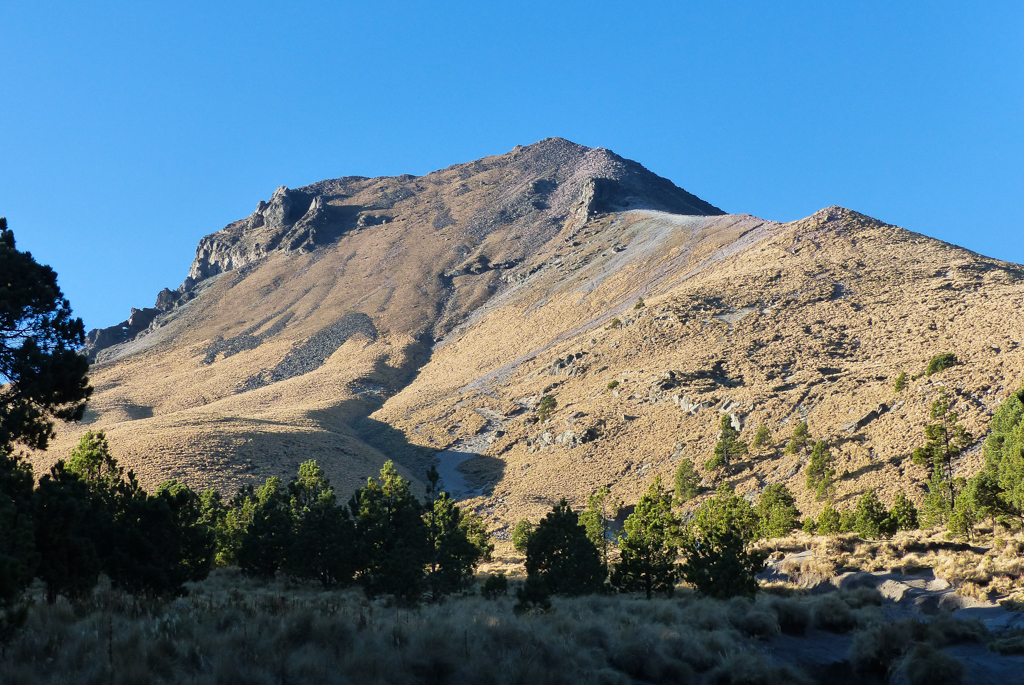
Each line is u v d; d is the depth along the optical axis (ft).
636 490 335.88
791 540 160.15
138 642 42.75
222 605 59.52
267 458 415.44
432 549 129.39
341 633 47.96
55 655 40.83
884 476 225.15
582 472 377.71
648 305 604.49
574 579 103.96
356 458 453.58
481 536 221.66
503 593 95.20
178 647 43.19
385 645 46.47
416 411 586.86
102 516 83.82
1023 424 114.73
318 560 131.23
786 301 530.68
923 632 58.29
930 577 93.56
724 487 210.18
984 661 53.47
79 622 47.70
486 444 483.92
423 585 108.78
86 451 125.08
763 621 63.00
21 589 55.26
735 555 90.17
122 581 81.10
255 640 45.24
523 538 239.71
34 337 86.28
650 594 98.84
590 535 199.72
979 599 76.59
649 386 436.76
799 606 66.80
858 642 58.13
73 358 84.64
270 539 140.67
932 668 49.42
